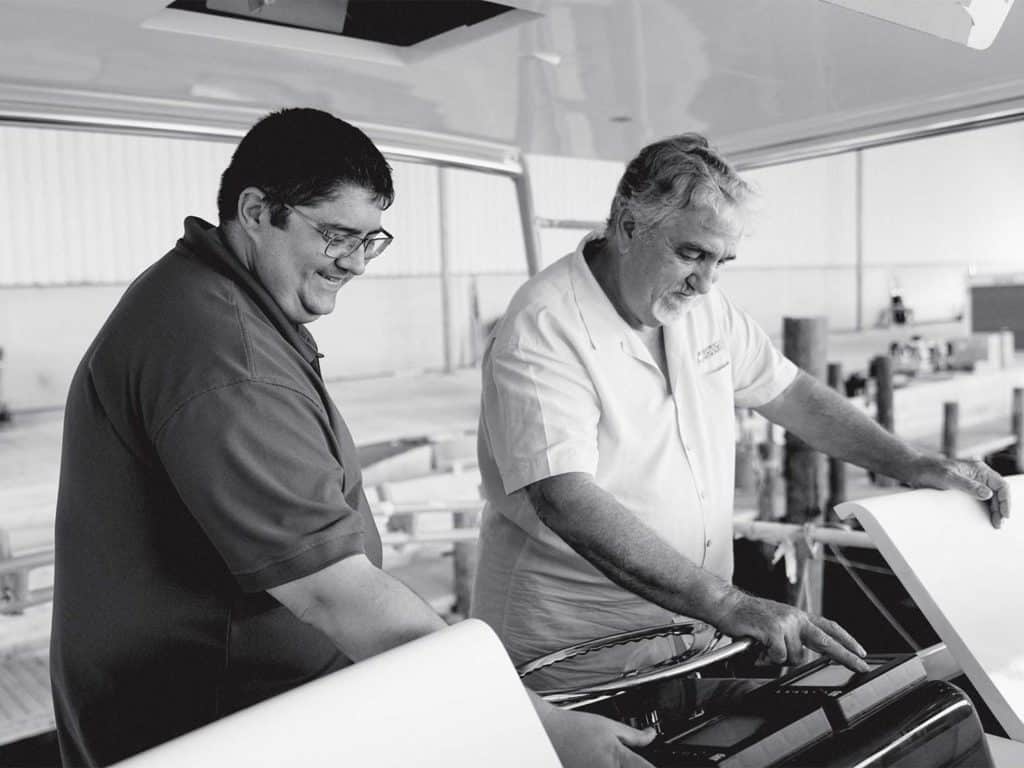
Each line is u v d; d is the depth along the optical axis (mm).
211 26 1299
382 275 8289
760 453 5977
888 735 1036
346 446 1221
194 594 1132
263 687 1191
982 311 11891
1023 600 1471
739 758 961
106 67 1465
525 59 1479
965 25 1352
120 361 1073
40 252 6535
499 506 1815
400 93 1698
